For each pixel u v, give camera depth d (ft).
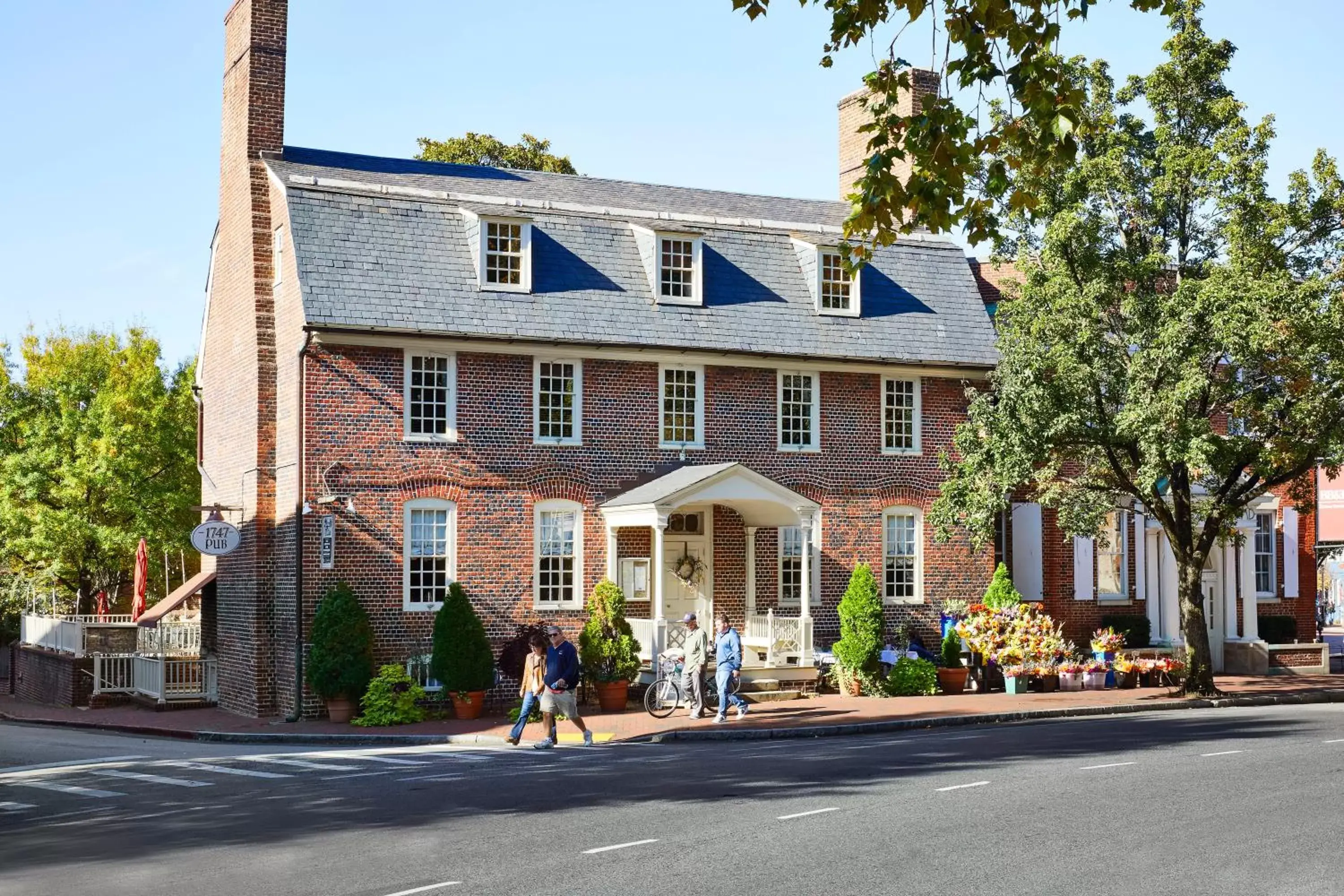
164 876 39.01
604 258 105.09
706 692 92.53
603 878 37.14
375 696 90.58
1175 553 101.24
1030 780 54.24
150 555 157.89
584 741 78.54
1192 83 97.04
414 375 97.19
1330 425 90.33
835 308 111.04
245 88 107.04
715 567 107.45
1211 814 46.03
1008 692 103.19
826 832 43.11
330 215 97.35
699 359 104.68
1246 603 127.65
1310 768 57.26
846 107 132.98
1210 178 93.71
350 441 95.04
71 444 150.20
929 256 117.29
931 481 112.68
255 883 37.52
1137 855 39.55
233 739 87.86
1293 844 41.19
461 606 92.94
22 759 79.30
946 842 41.42
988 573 114.62
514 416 99.76
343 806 51.83
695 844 41.52
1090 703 93.81
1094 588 121.19
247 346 104.63
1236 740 68.64
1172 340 89.66
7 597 164.14
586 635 96.68
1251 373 95.09
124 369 165.07
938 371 112.47
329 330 93.30
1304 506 102.42
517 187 112.27
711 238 109.50
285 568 97.86
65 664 120.78
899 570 111.55
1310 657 127.34
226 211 112.68
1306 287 87.40
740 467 98.53
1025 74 39.73
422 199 101.50
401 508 96.17
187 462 152.76
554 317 100.12
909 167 123.95
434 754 73.26
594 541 101.71
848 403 110.32
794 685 101.30
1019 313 97.76
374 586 95.09
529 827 45.11
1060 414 93.86
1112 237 100.99
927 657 106.22
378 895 35.68
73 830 49.60
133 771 68.85
